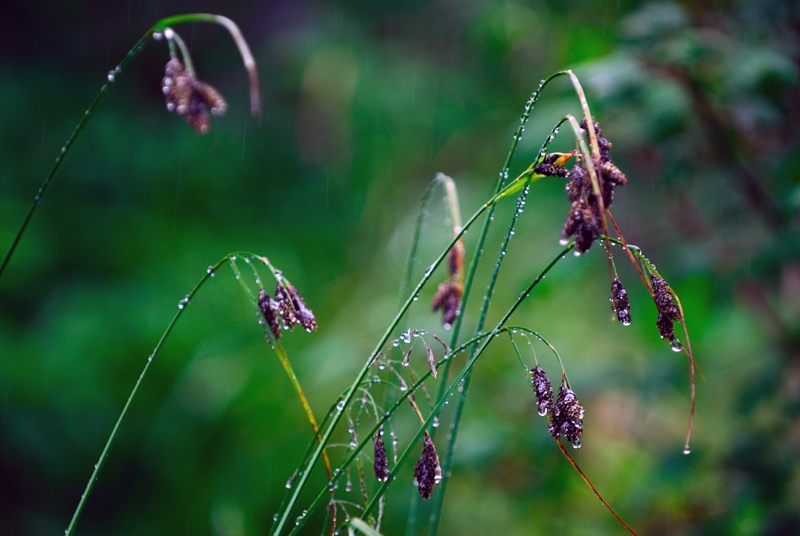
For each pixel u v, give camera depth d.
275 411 1.21
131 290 1.40
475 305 1.13
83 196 1.63
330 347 1.09
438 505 0.58
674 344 0.50
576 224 0.49
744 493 0.70
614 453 0.95
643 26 0.73
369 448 1.01
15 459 1.15
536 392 0.51
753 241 0.73
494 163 1.39
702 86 0.70
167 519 1.13
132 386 1.26
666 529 0.78
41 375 1.22
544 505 0.87
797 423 0.73
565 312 1.11
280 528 0.53
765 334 0.80
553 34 1.05
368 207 1.65
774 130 0.75
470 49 1.64
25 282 1.39
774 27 0.75
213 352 1.28
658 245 0.92
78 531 1.12
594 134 0.49
